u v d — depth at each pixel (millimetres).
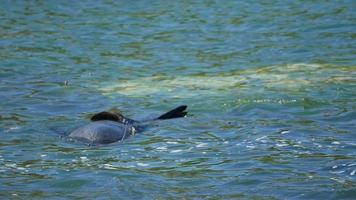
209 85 46656
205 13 73250
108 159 32188
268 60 54062
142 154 32844
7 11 75938
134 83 48531
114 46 61156
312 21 66812
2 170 30891
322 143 33625
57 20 71562
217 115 39562
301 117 38406
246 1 78125
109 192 27984
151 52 58750
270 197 27016
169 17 72125
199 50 59000
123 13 74438
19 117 40219
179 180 29328
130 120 37844
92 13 74625
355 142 33562
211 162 31562
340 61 51938
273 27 65812
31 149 33938
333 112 39062
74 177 29766
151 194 27688
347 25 64312
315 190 27469
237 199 26922
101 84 48469
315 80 46125
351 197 26656
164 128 37000
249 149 33219
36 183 29188
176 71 51938
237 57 55875
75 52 58906
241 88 45125
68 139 35469
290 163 30953
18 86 47844
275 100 41719
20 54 57688
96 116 37812
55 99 44531
